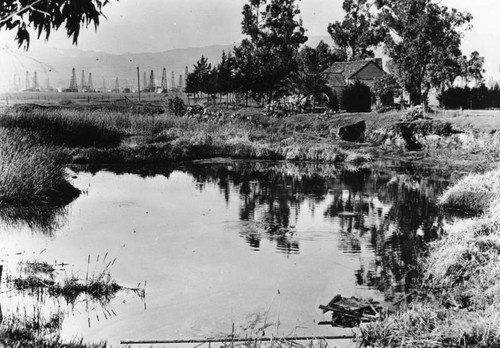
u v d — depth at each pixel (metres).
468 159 33.50
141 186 23.56
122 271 11.42
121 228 15.43
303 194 21.98
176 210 18.17
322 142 40.34
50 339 7.48
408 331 7.80
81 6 7.28
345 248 13.57
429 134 38.47
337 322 8.78
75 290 10.09
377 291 10.35
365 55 88.25
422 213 18.14
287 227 15.78
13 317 8.70
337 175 28.23
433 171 29.89
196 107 53.94
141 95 128.38
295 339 7.94
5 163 18.88
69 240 13.98
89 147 35.06
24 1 7.19
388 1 54.44
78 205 18.70
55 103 71.94
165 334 8.27
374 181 26.02
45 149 24.34
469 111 49.75
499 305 8.44
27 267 11.41
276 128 48.03
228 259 12.45
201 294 10.09
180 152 33.84
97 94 130.25
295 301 9.75
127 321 8.76
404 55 53.41
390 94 61.97
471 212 18.31
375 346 7.59
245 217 17.19
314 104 57.34
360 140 42.56
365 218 17.30
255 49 82.50
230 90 68.62
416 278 11.06
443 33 52.94
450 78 62.84
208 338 8.11
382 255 12.84
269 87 64.62
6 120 34.66
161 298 9.86
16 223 15.81
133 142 38.38
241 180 26.00
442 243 13.00
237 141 37.84
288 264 12.06
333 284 10.75
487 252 11.04
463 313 8.49
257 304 9.61
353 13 88.44
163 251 13.08
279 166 31.86
